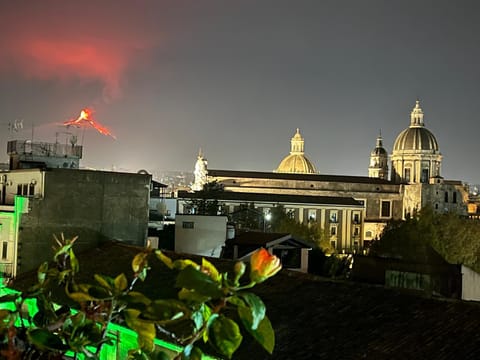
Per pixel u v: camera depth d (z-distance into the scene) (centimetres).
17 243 4347
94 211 4556
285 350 2138
